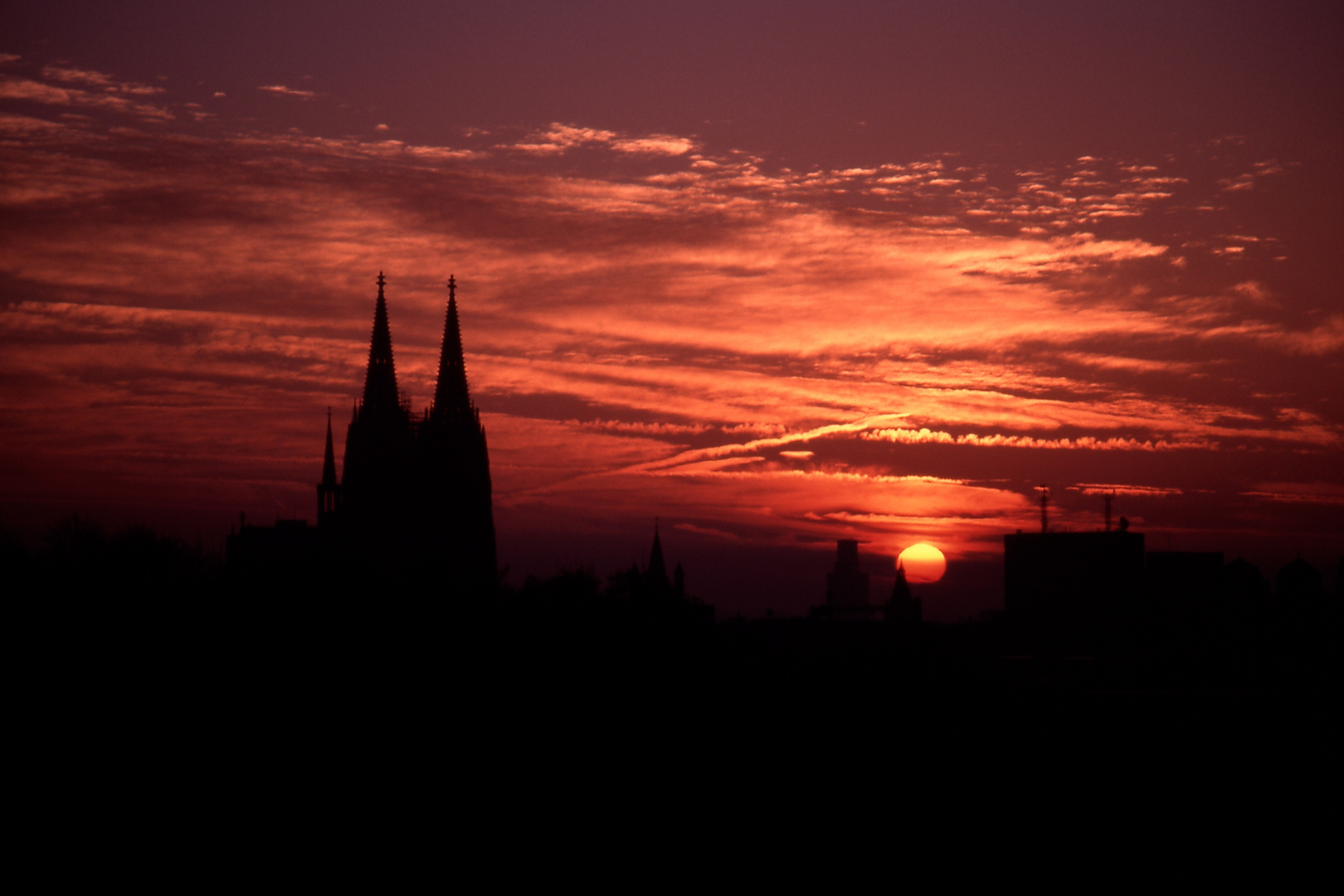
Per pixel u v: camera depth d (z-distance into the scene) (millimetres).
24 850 57438
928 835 82000
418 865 62594
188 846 60156
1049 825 90688
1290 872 80438
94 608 72000
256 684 72500
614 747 82125
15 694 65375
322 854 61906
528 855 66000
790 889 67250
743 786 84625
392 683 77062
